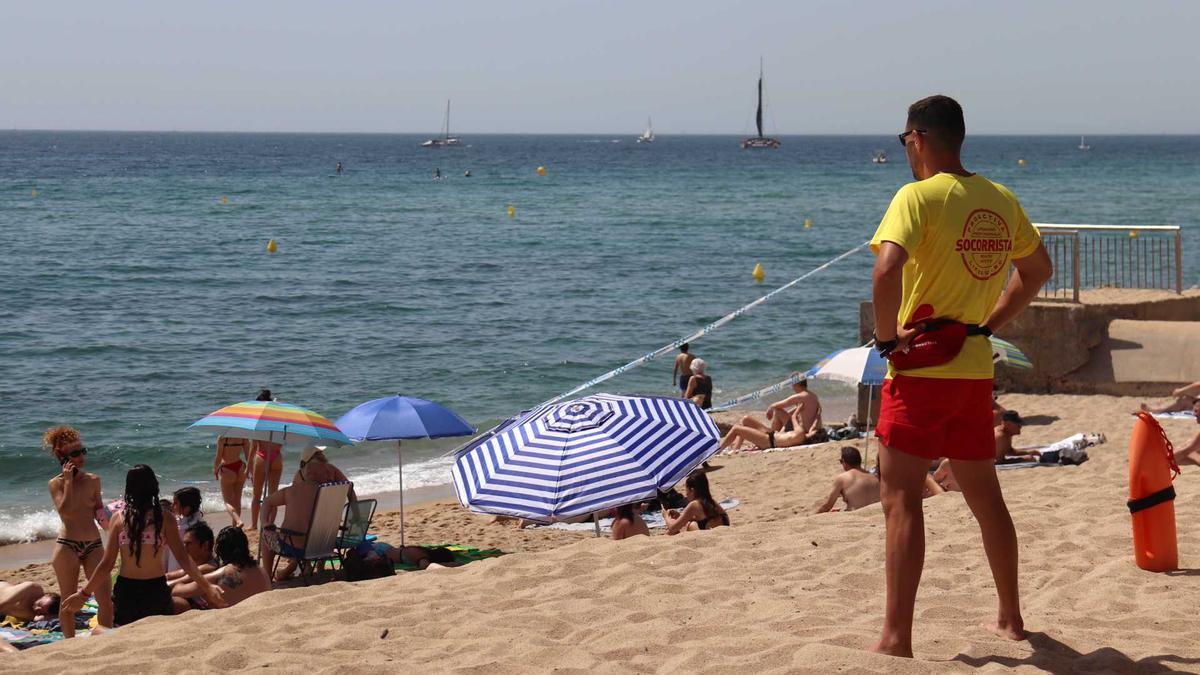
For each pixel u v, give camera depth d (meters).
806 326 26.95
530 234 48.97
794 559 5.73
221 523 12.88
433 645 4.44
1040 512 6.70
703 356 23.70
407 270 36.50
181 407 18.61
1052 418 13.56
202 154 164.75
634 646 4.21
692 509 9.45
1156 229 15.50
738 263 39.09
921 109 3.81
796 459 13.86
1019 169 120.56
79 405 18.55
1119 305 14.81
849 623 4.46
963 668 3.68
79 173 98.94
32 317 26.56
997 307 3.95
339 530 10.09
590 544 6.15
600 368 22.50
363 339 24.92
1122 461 10.66
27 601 8.15
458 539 11.34
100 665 4.36
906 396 3.71
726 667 3.84
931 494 9.54
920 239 3.61
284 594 5.31
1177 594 4.71
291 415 10.08
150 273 34.47
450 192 79.25
